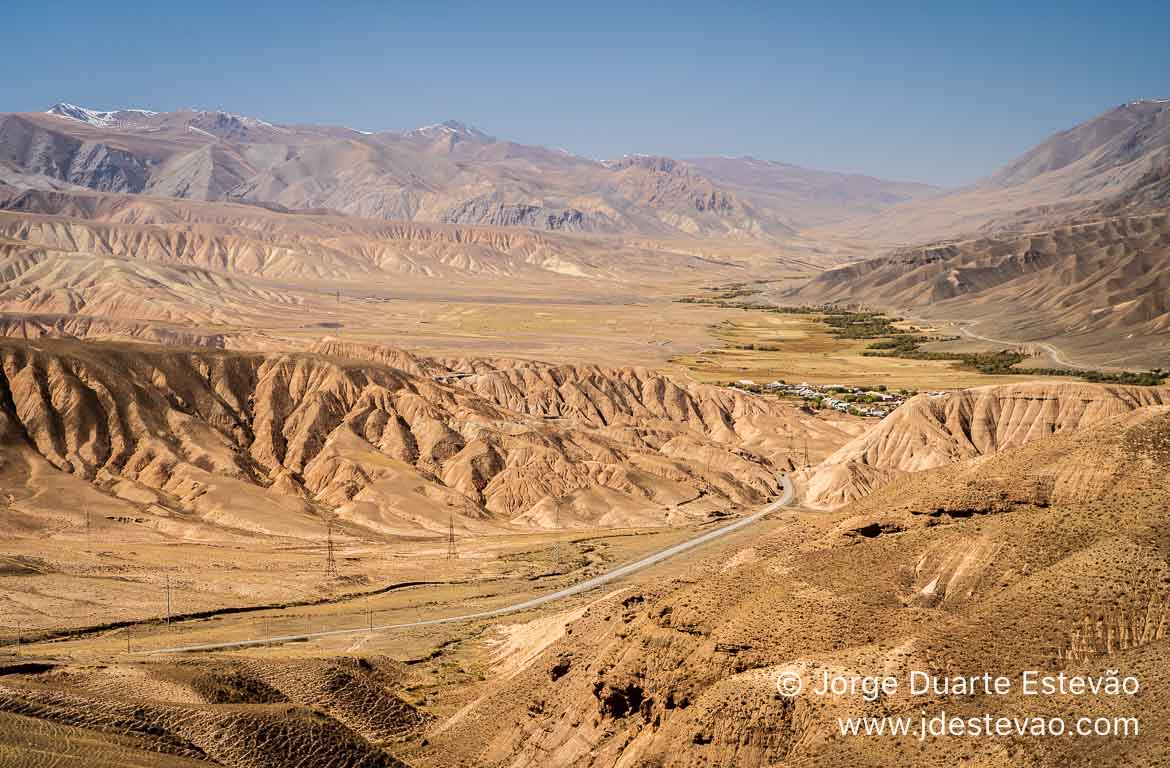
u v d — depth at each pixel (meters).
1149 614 74.56
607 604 115.44
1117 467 91.62
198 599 149.50
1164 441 92.81
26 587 144.62
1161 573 76.81
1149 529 81.94
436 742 101.88
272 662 113.81
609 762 84.94
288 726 94.12
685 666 86.81
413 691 115.88
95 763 78.38
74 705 91.81
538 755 91.50
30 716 88.06
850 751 71.62
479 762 94.62
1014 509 92.56
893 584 87.50
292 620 143.38
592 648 99.81
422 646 130.50
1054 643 74.81
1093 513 86.38
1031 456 98.06
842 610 85.44
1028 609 77.88
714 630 88.81
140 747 85.81
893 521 95.06
